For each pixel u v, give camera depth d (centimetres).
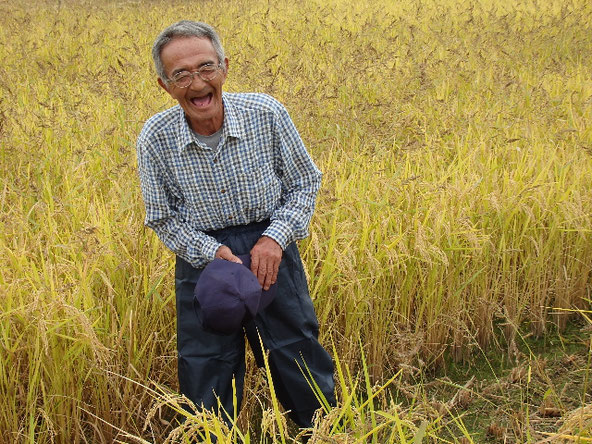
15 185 467
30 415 288
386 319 374
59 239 358
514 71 754
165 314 346
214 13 1216
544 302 418
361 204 389
